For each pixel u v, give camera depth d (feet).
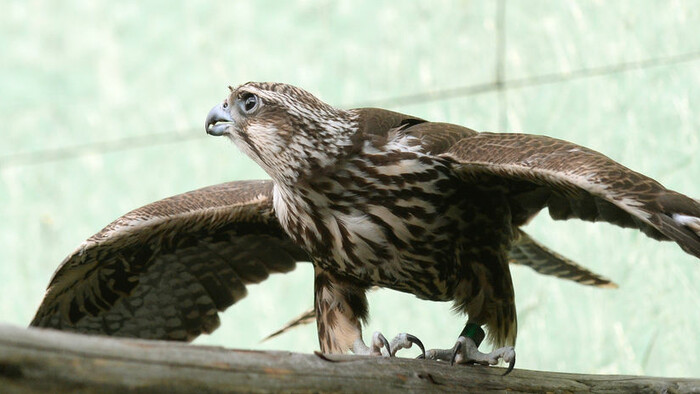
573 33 45.55
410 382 24.17
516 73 46.73
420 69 48.85
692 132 41.63
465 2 48.34
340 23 50.83
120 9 54.65
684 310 40.45
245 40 52.37
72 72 55.01
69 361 18.69
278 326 48.73
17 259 53.78
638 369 40.78
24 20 55.47
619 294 42.04
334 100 50.19
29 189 54.44
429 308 45.96
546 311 43.32
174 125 53.11
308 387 22.27
